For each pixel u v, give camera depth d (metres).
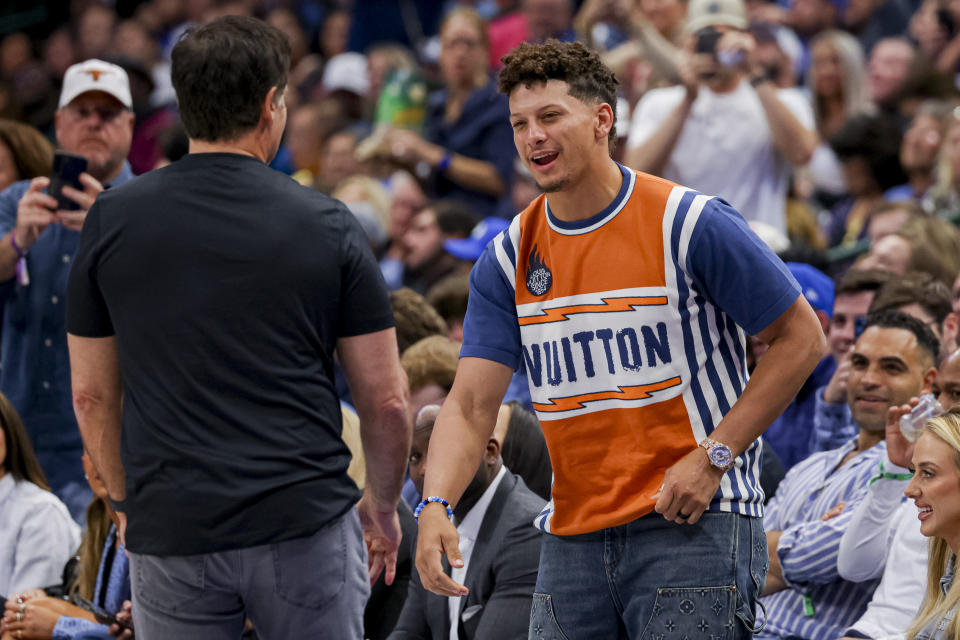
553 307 9.21
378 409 9.31
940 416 10.43
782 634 12.87
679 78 23.86
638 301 8.91
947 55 29.25
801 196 24.91
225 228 8.73
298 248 8.76
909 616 11.48
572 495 9.27
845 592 12.66
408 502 14.11
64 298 16.28
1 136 18.41
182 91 8.95
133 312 8.76
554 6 27.88
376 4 36.78
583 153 8.88
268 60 9.00
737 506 8.88
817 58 27.77
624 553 9.02
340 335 9.15
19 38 41.66
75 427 16.41
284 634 8.91
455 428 9.49
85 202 15.35
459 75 27.33
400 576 13.41
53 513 14.73
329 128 31.23
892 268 18.27
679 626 8.77
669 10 27.77
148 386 8.74
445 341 14.78
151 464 8.67
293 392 8.74
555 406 9.23
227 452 8.58
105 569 13.73
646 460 8.92
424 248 22.97
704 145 22.12
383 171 28.45
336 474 8.91
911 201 20.89
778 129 21.86
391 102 29.66
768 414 8.75
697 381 8.91
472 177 26.17
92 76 16.30
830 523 12.55
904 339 13.25
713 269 8.76
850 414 14.98
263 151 9.19
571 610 9.26
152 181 8.95
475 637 11.56
